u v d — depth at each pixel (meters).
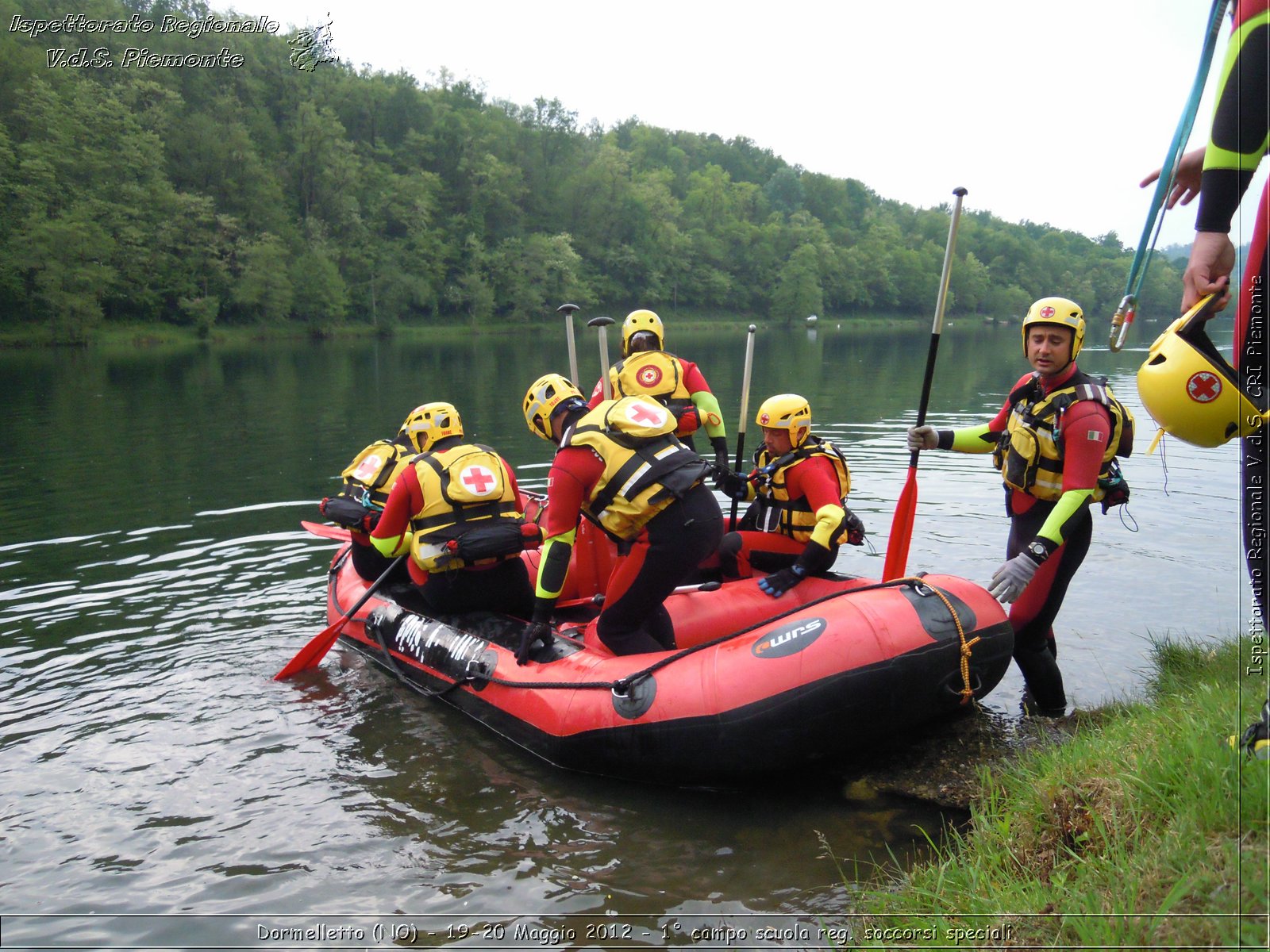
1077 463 3.64
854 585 4.16
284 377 22.77
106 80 45.56
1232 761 2.21
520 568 4.87
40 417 14.46
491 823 3.43
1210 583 5.87
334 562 6.00
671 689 3.69
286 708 4.47
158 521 7.86
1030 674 4.15
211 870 3.13
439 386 19.97
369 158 62.94
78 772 3.80
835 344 43.31
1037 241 121.25
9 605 5.81
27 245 36.84
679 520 3.92
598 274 73.38
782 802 3.57
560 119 81.00
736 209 93.94
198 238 45.50
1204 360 2.13
